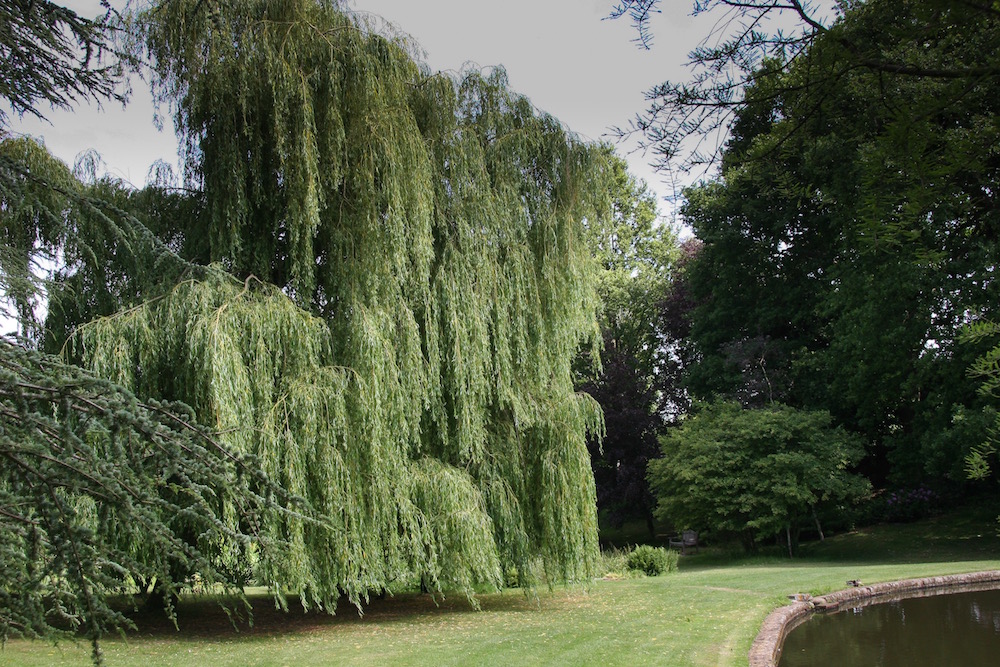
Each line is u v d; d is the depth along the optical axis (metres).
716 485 21.11
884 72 1.95
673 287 30.31
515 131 12.47
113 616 2.79
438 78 11.96
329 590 9.72
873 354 19.83
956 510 23.14
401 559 10.42
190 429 2.87
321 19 10.98
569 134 12.96
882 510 23.77
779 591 13.53
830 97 2.12
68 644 8.72
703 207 22.08
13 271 3.96
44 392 2.70
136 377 9.48
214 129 10.74
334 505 9.45
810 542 22.95
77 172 10.41
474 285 11.80
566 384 12.89
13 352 2.77
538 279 12.70
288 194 10.31
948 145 1.73
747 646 8.95
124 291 10.37
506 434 12.44
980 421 17.27
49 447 2.72
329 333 10.13
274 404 9.46
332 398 9.64
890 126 1.74
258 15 10.55
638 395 27.78
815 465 20.05
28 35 3.60
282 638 9.94
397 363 10.69
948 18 1.64
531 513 12.38
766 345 24.47
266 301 9.76
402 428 10.41
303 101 10.13
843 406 22.62
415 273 11.28
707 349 27.27
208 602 13.41
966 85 1.68
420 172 10.95
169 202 11.67
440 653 8.66
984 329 2.48
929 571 15.61
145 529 2.76
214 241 10.55
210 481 2.96
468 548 10.66
